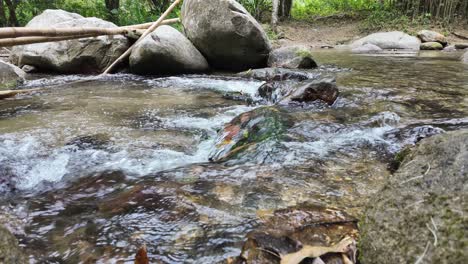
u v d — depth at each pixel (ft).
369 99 12.43
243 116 9.42
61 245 4.64
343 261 4.04
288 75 17.56
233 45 21.09
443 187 3.65
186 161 7.72
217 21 20.59
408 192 3.83
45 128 9.83
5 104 12.80
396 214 3.73
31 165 7.41
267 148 7.79
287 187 6.16
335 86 12.07
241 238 4.68
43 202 5.94
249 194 5.90
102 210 5.54
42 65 20.85
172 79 18.08
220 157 7.75
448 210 3.43
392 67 20.77
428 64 22.12
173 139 9.02
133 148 8.36
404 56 27.66
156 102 13.08
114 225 5.08
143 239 4.73
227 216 5.23
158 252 4.44
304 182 6.36
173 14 37.14
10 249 3.88
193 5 21.57
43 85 16.87
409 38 36.99
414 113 10.79
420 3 46.50
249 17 20.97
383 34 38.50
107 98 13.75
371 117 10.12
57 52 20.22
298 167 6.99
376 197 4.13
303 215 5.21
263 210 5.39
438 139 4.34
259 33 20.95
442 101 12.14
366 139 8.54
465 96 12.84
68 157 7.86
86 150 8.23
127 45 21.38
